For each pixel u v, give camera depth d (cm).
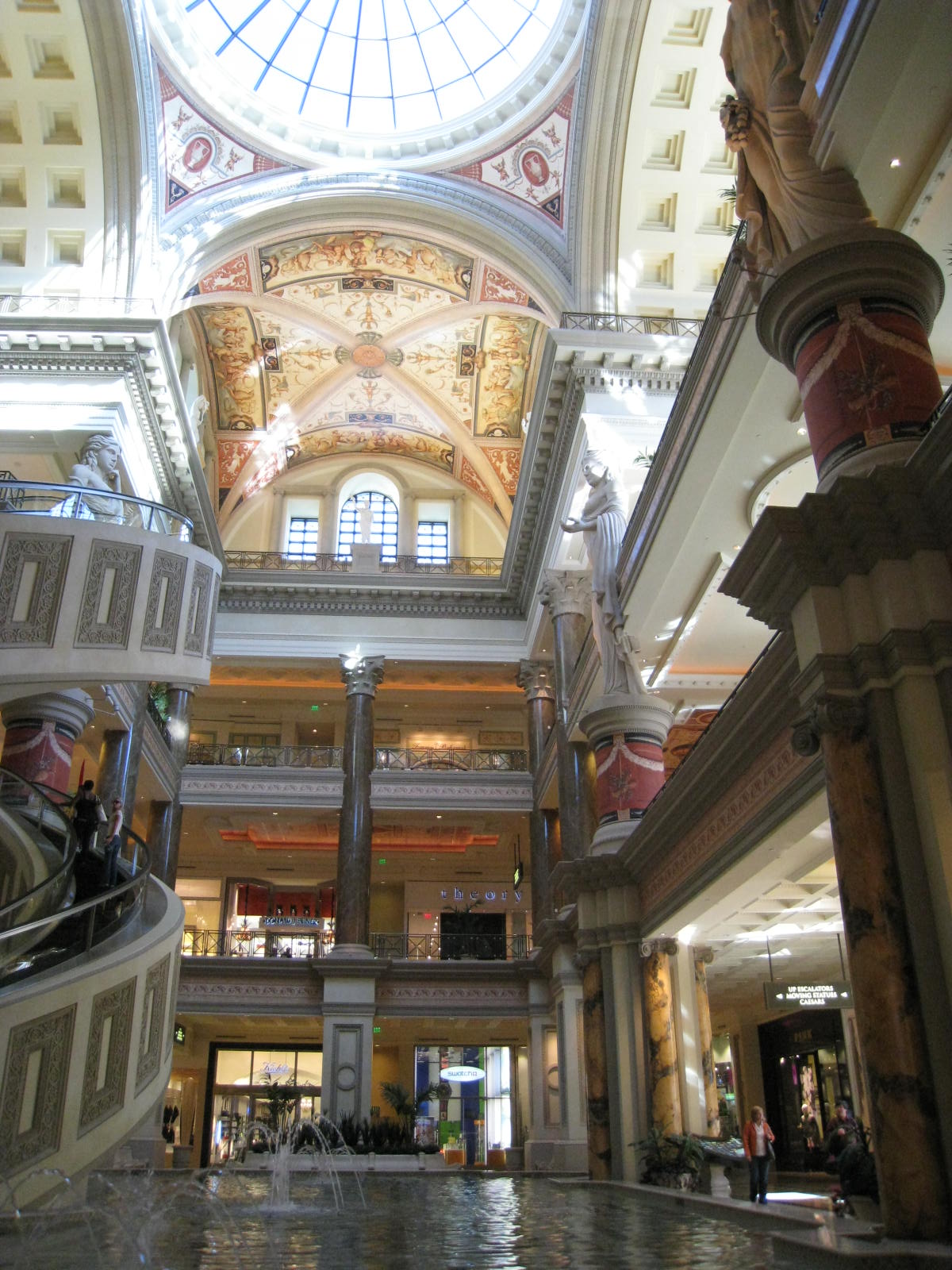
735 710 795
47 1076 687
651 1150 1055
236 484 2530
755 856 855
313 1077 2348
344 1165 1725
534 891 2156
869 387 592
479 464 2531
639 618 1366
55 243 1752
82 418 1600
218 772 2230
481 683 2522
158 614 1098
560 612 1927
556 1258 481
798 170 680
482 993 2080
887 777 527
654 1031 1145
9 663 989
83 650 1030
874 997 496
